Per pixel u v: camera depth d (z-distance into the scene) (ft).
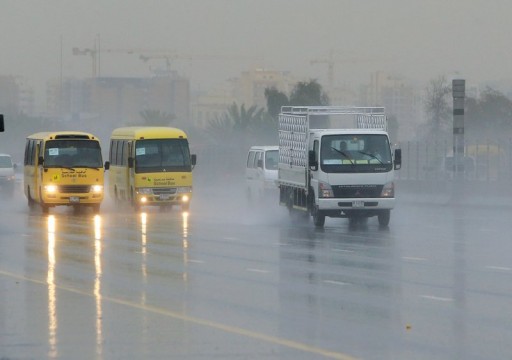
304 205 239.91
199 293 120.57
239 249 177.99
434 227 231.91
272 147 320.09
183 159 298.97
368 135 231.30
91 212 299.58
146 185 294.87
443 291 121.80
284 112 261.44
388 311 106.32
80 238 203.31
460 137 315.99
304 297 116.98
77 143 290.35
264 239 199.00
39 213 293.02
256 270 145.07
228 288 125.08
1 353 84.84
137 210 296.71
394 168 231.91
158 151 297.94
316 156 230.07
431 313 104.83
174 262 156.46
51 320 100.89
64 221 257.55
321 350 85.15
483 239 198.18
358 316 102.94
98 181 289.74
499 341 88.99
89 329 95.71
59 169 287.48
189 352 84.58
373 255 166.50
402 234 211.20
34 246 185.16
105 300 114.62
